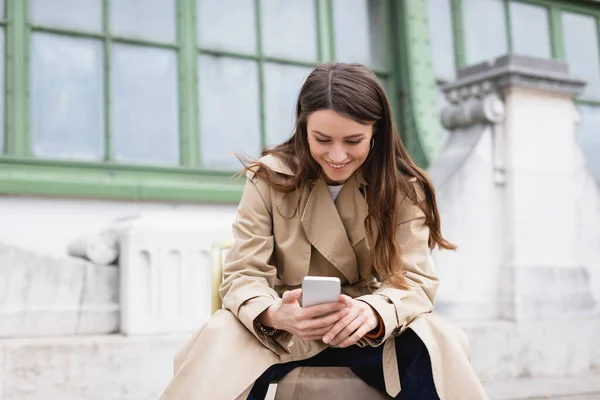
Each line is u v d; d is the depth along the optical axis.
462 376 1.57
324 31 4.96
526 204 3.71
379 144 1.79
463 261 3.59
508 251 3.68
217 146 4.52
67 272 3.00
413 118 5.05
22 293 2.92
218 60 4.57
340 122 1.61
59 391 2.74
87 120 4.12
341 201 1.85
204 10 4.55
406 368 1.69
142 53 4.32
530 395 3.08
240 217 1.85
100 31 4.20
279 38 4.81
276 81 4.77
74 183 3.82
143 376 2.89
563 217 3.82
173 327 3.06
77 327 2.99
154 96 4.34
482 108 3.70
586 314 3.75
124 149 4.22
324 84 1.64
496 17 5.67
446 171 3.69
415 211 1.83
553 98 3.86
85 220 3.89
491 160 3.72
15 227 3.70
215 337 1.63
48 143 3.99
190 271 3.13
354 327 1.57
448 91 3.96
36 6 4.02
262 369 1.60
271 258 1.91
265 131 4.69
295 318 1.56
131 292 3.00
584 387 3.27
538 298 3.64
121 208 4.00
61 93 4.05
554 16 5.93
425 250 1.82
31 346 2.71
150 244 3.04
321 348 1.79
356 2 5.14
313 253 1.88
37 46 4.01
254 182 1.86
